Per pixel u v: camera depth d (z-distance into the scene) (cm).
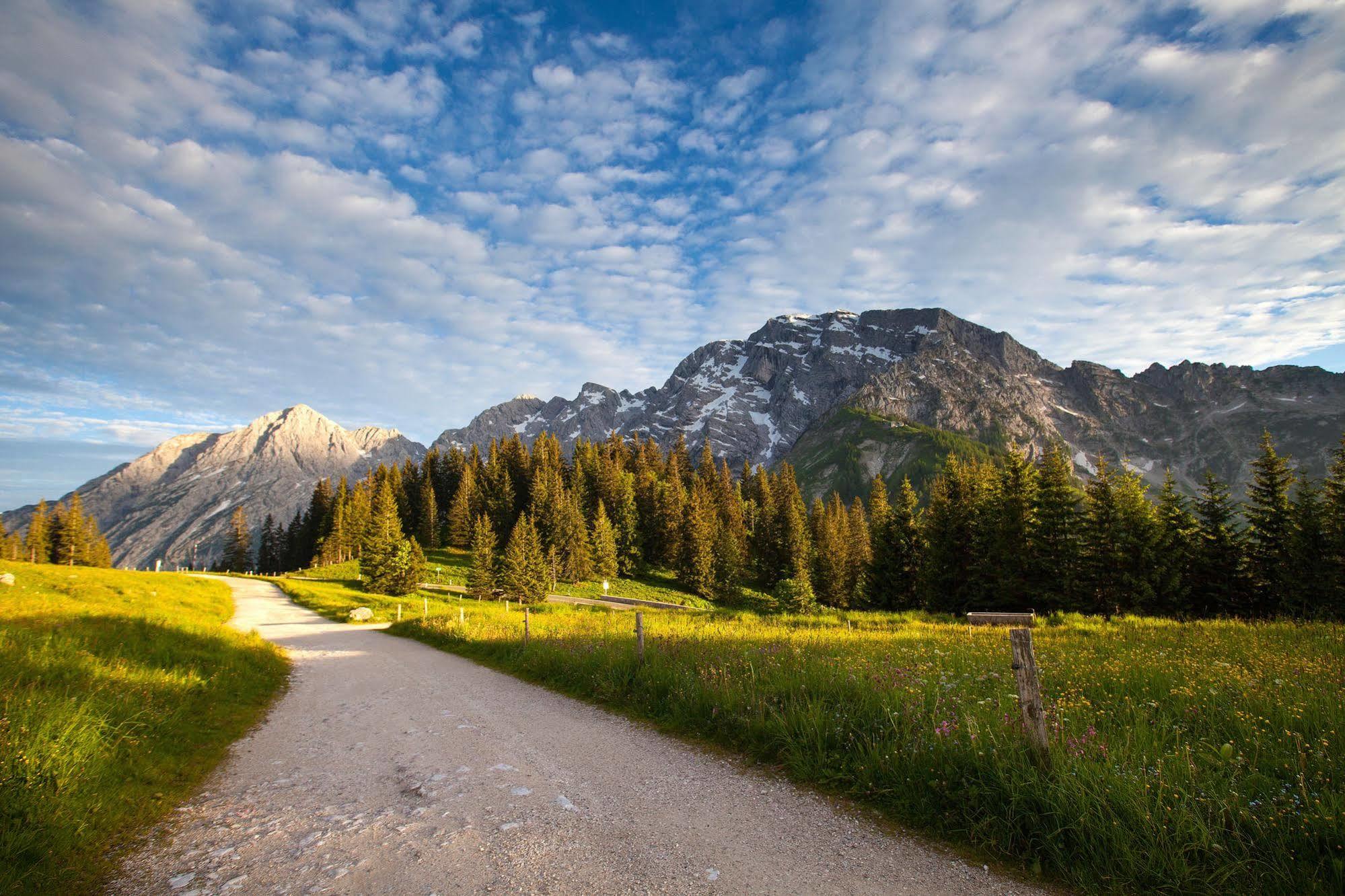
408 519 11450
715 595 7775
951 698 773
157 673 1067
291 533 13238
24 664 862
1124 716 707
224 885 443
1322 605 3195
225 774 731
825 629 2055
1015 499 4025
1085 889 420
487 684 1348
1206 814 453
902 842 502
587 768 723
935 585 4619
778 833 524
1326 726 616
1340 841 404
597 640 1619
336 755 809
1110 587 3772
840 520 9381
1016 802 492
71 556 10569
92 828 527
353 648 2166
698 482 11025
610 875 449
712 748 796
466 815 577
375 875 456
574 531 8525
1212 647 1250
